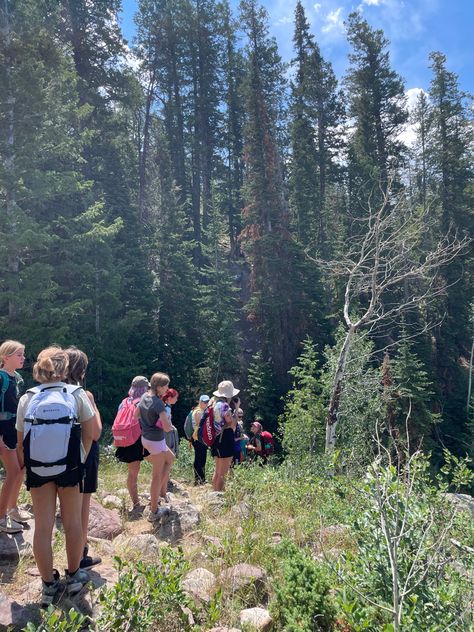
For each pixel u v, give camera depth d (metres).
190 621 3.02
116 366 21.31
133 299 26.31
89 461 3.58
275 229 29.22
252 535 4.49
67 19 24.52
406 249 13.29
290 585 3.19
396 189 28.88
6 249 14.37
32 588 3.25
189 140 44.03
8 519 3.96
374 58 33.78
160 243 29.73
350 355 16.16
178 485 7.55
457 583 3.15
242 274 40.09
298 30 36.56
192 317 29.30
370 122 34.00
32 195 15.90
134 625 2.69
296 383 27.02
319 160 37.38
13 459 3.85
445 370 29.62
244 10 35.44
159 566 3.51
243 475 6.34
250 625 2.96
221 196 35.94
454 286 30.55
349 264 13.88
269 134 30.58
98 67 26.31
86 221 18.73
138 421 5.41
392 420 18.70
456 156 33.38
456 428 27.19
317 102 37.25
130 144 32.34
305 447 15.35
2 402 3.83
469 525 4.03
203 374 27.73
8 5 17.12
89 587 3.04
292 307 28.12
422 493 3.99
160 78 44.53
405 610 2.79
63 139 17.34
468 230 32.44
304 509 5.46
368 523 3.50
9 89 14.95
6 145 15.05
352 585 3.09
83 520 3.66
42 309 15.72
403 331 22.50
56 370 3.24
